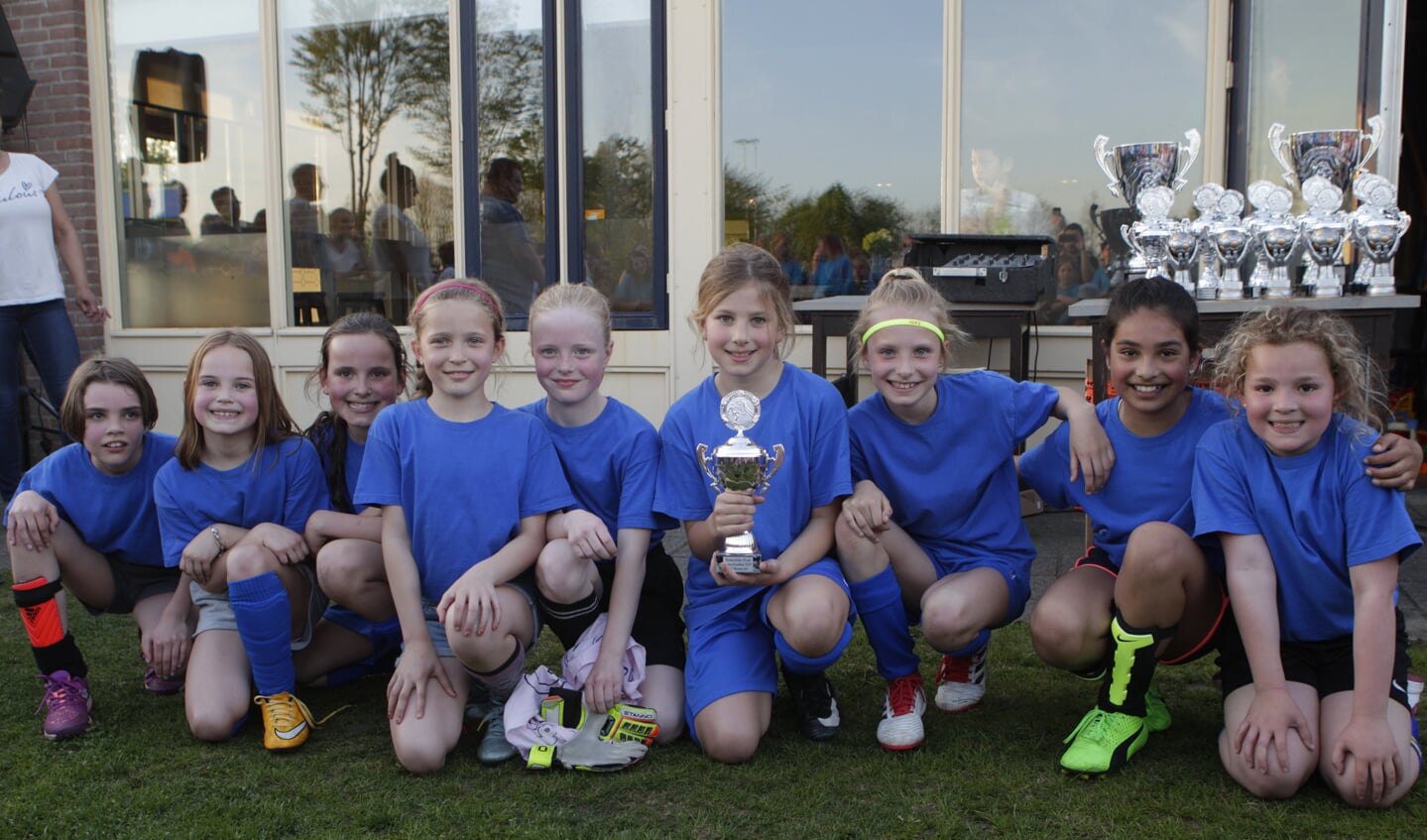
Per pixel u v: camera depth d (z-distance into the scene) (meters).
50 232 4.46
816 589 2.10
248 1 5.78
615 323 5.19
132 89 6.00
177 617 2.42
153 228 6.06
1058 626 2.15
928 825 1.84
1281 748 1.86
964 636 2.20
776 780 2.03
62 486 2.43
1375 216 3.25
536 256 5.32
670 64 5.01
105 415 2.38
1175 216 4.54
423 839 1.81
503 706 2.21
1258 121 4.41
